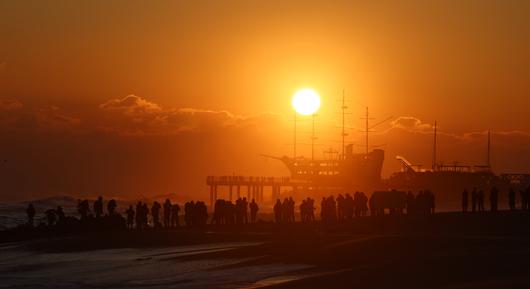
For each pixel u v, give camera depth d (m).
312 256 159.38
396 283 117.31
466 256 135.75
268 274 143.12
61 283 149.12
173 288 134.62
